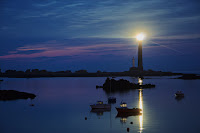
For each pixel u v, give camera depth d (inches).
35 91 6289.4
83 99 4559.5
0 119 2807.6
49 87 7775.6
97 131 2268.7
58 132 2262.6
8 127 2458.2
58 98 4697.3
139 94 5265.8
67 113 3129.9
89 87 7691.9
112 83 7190.0
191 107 3422.7
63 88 7303.2
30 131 2310.5
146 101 4101.9
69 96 5073.8
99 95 5231.3
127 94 5319.9
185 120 2610.7
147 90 6166.3
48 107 3602.4
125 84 7052.2
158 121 2583.7
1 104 3897.6
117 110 3137.3
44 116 2957.7
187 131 2203.5
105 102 4143.7
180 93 4768.7
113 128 2354.8
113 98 4148.6
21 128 2416.3
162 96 4800.7
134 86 6948.8
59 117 2886.3
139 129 2293.3
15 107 3607.3
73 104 3907.5
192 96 4719.5
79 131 2282.2
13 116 2962.6
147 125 2431.1
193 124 2442.2
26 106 3708.2
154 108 3371.1
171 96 4773.6
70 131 2287.2
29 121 2706.7
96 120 2709.2
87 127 2417.6
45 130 2335.1
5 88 7372.1
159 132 2182.6
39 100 4399.6
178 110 3186.5
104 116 2915.8
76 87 7726.4
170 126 2370.8
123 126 2418.8
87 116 2933.1
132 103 3890.3
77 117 2881.4
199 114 2913.4
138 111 3056.1
